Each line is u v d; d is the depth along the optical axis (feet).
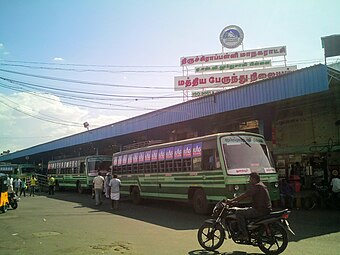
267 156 43.96
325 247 26.14
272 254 23.84
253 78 91.35
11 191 56.80
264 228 24.09
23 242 29.89
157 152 56.18
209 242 28.12
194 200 46.83
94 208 56.65
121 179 67.10
